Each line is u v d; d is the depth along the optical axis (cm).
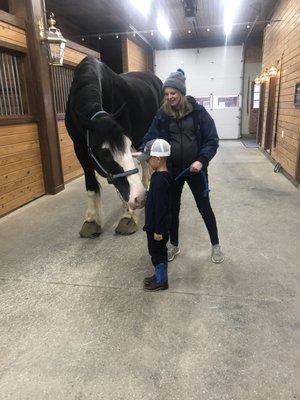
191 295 207
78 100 250
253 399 135
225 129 1173
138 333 175
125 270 241
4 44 354
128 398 137
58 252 272
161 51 1165
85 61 280
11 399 138
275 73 654
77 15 777
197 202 233
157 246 204
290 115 509
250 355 158
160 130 220
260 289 211
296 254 256
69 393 140
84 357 160
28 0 383
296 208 362
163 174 194
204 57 1139
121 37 891
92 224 301
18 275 237
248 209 361
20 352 164
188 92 1183
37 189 428
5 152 363
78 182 517
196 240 286
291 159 489
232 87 1145
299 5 477
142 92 361
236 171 564
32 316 191
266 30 815
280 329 175
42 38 394
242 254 258
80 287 220
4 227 331
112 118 222
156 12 773
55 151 447
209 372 149
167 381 145
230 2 717
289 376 145
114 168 214
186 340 169
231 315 187
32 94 408
